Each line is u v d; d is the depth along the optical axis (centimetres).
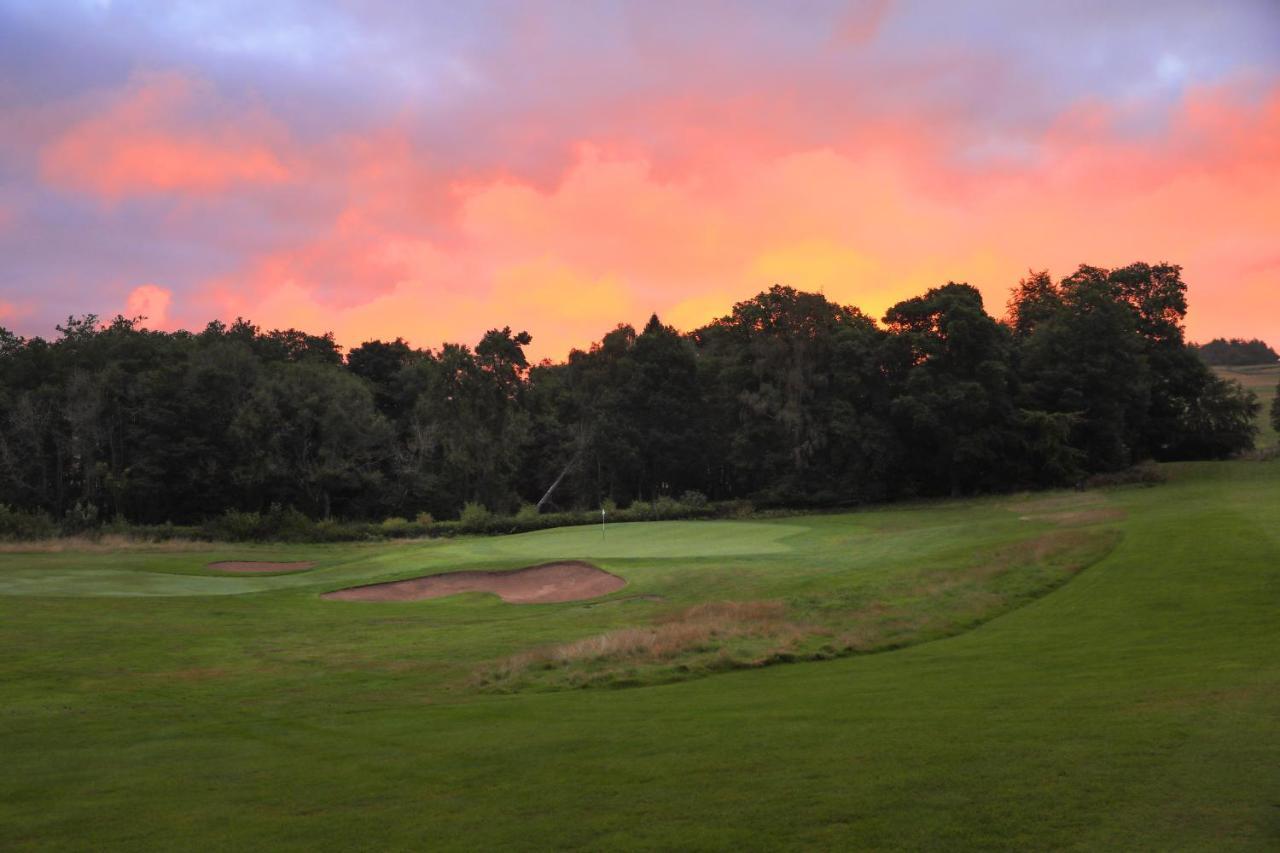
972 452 6625
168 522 6475
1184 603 1805
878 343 7369
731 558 3472
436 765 1002
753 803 755
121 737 1309
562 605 2825
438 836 741
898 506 6831
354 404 7469
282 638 2316
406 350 9912
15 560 3947
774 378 7406
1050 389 6925
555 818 764
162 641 2262
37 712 1542
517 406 7719
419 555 4078
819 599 2373
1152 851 581
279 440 7162
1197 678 1097
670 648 1823
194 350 8012
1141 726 875
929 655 1616
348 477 7319
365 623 2552
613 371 8469
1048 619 1875
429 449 7700
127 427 7238
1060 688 1137
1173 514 3291
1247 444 7525
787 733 1013
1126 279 7662
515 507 7769
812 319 7406
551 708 1357
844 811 712
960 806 697
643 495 8519
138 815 874
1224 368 18750
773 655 1719
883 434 6962
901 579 2584
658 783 844
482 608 2848
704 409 8456
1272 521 2638
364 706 1534
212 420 7369
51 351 8112
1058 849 597
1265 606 1662
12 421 7200
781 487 7044
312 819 820
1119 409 6788
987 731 924
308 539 5488
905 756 855
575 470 8275
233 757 1139
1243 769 720
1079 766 766
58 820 870
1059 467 6475
